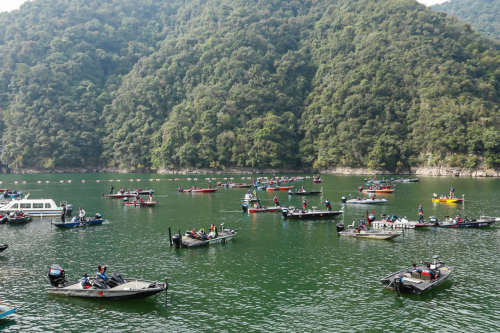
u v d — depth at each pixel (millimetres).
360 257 48594
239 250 52500
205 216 79312
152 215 81000
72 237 60562
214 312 33719
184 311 33938
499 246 53125
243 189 138500
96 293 36156
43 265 46281
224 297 36719
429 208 85938
